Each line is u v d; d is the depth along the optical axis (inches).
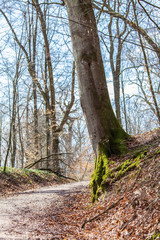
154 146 298.7
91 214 315.0
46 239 221.6
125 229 211.0
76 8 387.9
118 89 808.3
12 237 215.0
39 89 869.2
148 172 253.4
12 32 667.4
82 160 875.4
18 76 697.6
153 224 183.8
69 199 448.5
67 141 1064.8
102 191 349.4
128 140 424.2
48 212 363.9
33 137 908.0
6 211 354.3
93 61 430.6
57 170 904.3
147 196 223.9
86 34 418.3
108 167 377.4
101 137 424.2
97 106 430.9
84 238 233.8
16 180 644.1
